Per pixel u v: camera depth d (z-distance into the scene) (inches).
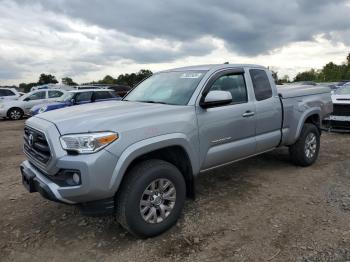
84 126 129.0
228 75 186.4
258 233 146.0
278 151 288.2
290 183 208.2
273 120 208.5
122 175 130.5
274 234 144.6
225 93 161.9
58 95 733.3
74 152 126.1
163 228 146.3
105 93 568.7
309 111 236.5
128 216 135.7
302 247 133.6
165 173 143.9
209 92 163.9
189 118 157.0
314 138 245.1
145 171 138.2
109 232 152.1
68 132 128.7
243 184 207.9
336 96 386.6
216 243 139.1
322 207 170.4
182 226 154.0
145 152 137.5
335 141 343.3
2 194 201.9
